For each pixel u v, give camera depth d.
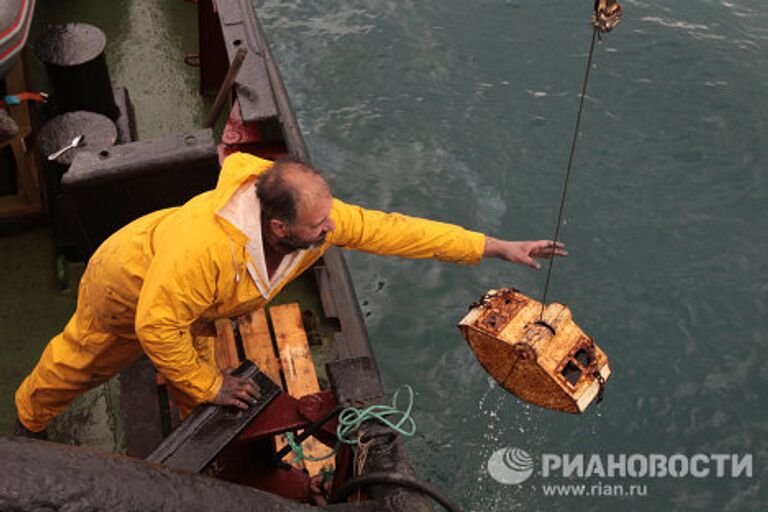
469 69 10.62
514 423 7.43
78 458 1.30
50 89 6.85
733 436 7.55
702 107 10.28
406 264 8.48
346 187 9.21
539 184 9.42
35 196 5.45
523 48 10.91
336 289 5.41
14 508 1.18
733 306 8.45
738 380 7.91
